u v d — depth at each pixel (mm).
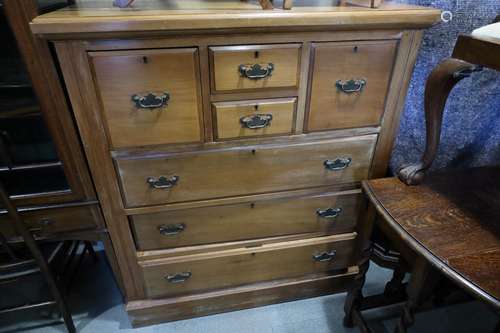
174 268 1181
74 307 1364
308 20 798
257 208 1117
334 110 968
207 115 896
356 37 875
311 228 1214
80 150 917
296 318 1338
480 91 1089
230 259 1208
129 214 1033
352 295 1213
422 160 966
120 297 1406
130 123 864
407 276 1505
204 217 1094
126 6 849
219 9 843
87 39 743
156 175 965
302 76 893
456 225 826
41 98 824
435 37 1052
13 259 1016
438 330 1286
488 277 683
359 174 1116
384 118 1027
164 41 779
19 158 941
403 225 827
